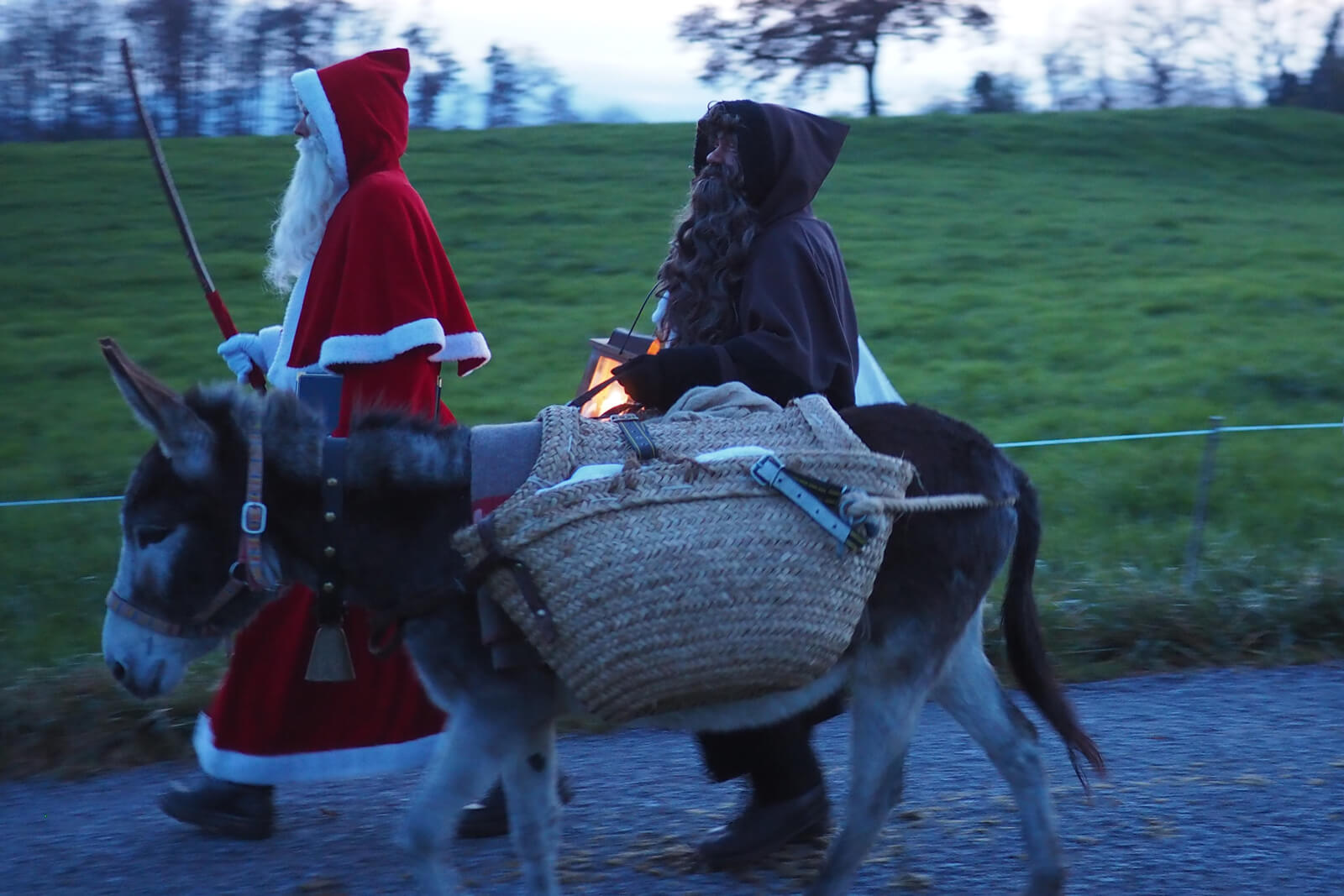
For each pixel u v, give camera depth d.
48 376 11.62
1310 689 5.09
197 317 13.60
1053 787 4.14
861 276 15.69
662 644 2.74
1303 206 21.19
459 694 2.96
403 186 3.73
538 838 3.11
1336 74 34.66
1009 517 3.22
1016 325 13.42
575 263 16.02
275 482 2.92
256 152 21.98
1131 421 10.06
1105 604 5.62
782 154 3.41
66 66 21.67
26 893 3.46
